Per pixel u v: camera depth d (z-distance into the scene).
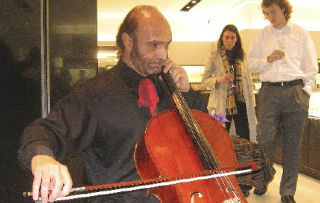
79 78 1.73
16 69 1.43
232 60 3.08
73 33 1.69
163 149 1.06
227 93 3.02
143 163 1.03
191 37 7.78
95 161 1.07
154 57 1.05
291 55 2.48
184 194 1.00
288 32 2.52
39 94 1.49
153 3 6.38
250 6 6.34
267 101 2.52
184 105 1.20
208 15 7.55
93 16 1.76
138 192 1.04
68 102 0.98
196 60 7.47
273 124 2.50
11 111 1.43
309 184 3.01
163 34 1.05
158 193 1.05
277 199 2.67
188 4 6.47
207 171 1.04
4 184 1.43
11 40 1.41
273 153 2.56
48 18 1.50
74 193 0.75
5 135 1.43
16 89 1.44
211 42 7.50
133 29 1.06
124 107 1.04
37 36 1.47
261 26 6.42
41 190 0.66
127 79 1.07
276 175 3.33
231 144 1.29
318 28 6.61
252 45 2.70
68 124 0.94
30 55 1.46
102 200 1.03
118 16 7.25
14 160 1.44
